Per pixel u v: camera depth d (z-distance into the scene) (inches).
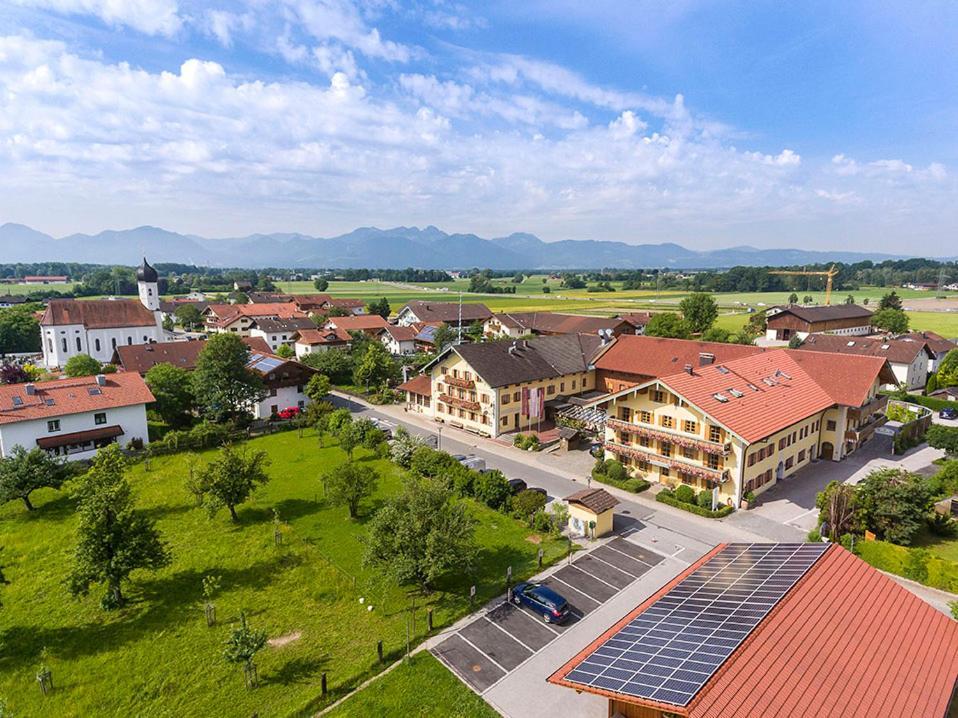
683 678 717.9
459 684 1052.5
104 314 4655.5
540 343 3100.4
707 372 2044.8
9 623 1278.3
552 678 816.3
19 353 5231.3
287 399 3203.7
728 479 1814.7
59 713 1011.3
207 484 1728.6
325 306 7790.4
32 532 1728.6
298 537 1668.3
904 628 900.6
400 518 1318.9
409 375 3897.6
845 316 5482.3
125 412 2487.7
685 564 1494.8
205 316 7352.4
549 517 1717.5
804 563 981.2
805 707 700.7
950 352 3351.4
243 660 1056.2
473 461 2204.7
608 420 2155.5
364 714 983.6
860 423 2388.0
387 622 1259.2
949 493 1787.6
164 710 1012.5
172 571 1488.7
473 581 1416.1
